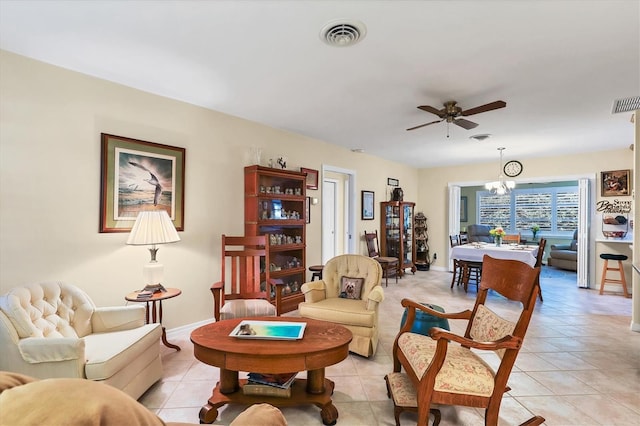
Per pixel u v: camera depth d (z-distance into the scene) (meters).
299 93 3.15
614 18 1.90
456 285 5.95
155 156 3.15
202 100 3.36
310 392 2.06
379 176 6.69
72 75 2.64
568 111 3.59
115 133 2.89
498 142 5.15
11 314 1.84
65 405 0.57
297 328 2.17
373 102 3.37
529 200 9.13
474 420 1.98
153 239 2.64
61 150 2.58
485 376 1.68
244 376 2.43
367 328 2.81
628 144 5.24
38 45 2.27
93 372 1.81
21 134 2.40
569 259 7.68
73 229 2.64
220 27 2.04
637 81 2.80
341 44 2.23
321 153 5.20
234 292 3.46
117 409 0.61
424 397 1.67
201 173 3.54
